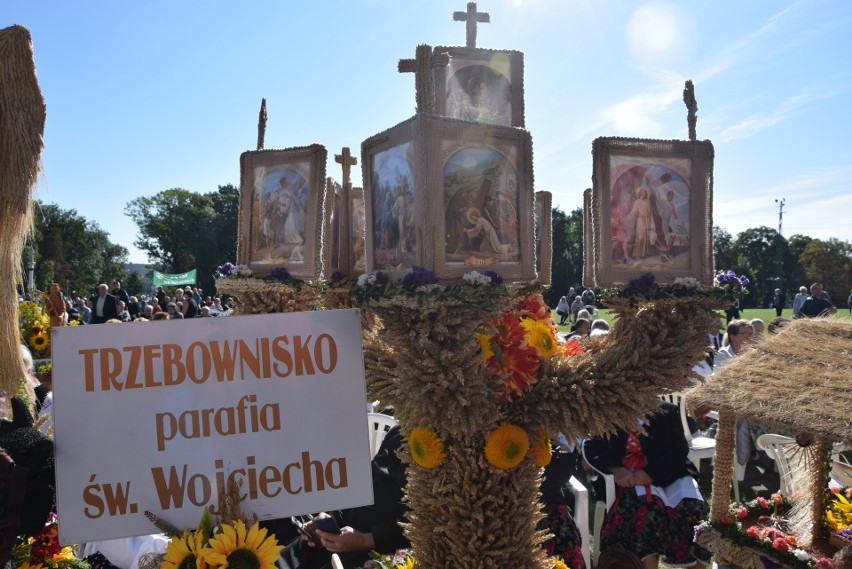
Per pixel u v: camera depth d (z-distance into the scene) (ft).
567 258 185.78
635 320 7.14
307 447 6.50
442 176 6.25
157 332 6.35
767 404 9.24
